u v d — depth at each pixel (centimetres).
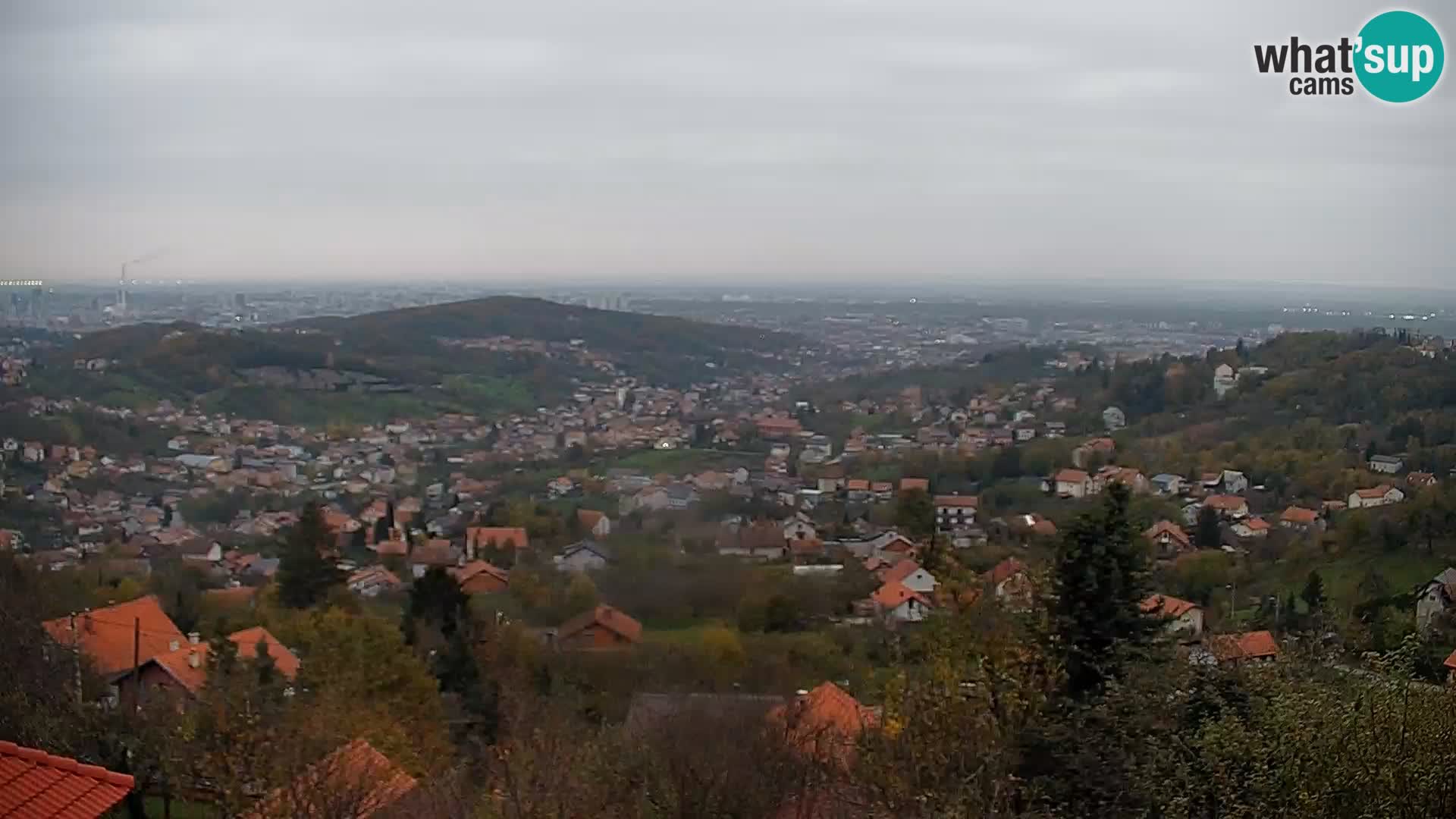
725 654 2758
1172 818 921
